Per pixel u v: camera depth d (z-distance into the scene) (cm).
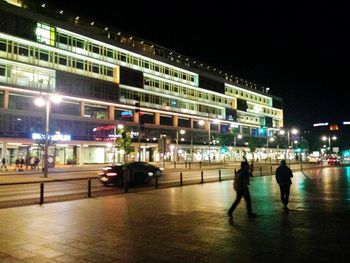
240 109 10975
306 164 7231
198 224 1030
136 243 823
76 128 6169
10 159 5272
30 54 5619
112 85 6844
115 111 6994
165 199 1628
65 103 6066
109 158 6681
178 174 3697
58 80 5909
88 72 6544
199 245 798
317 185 2381
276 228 969
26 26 5497
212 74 9944
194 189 2105
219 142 9169
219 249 764
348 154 11894
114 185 2516
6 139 5150
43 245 812
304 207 1357
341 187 2228
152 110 7731
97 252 754
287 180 1323
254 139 10288
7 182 2719
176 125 8500
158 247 786
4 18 5216
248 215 1166
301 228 967
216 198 1652
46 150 3331
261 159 10956
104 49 6862
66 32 6144
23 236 898
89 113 6500
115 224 1041
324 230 941
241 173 1164
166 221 1080
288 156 12088
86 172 4162
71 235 906
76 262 688
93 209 1338
